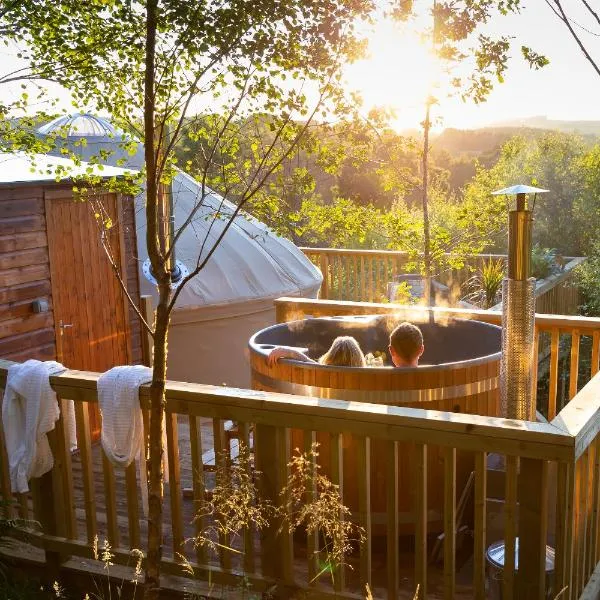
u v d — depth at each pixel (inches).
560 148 624.7
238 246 369.1
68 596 147.9
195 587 135.7
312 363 163.0
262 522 128.2
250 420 125.5
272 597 128.7
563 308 471.5
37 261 228.4
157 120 116.7
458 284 432.1
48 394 141.6
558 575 110.9
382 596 137.1
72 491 145.7
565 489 108.6
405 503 159.6
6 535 150.2
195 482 132.3
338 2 110.3
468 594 137.8
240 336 360.2
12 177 218.4
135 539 139.8
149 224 101.4
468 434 110.6
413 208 469.4
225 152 120.7
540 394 434.3
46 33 158.9
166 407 131.6
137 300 270.7
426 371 158.4
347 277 459.8
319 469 163.2
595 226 600.1
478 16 172.1
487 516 152.2
